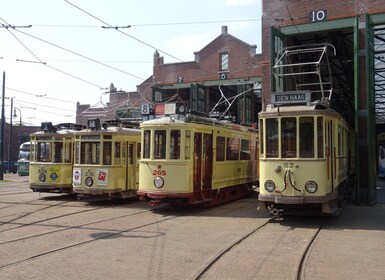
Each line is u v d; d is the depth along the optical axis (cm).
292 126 1197
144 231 1066
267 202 1243
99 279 659
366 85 1658
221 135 1655
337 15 1772
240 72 4112
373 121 1753
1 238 970
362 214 1390
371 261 772
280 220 1258
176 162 1408
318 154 1171
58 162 1836
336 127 1291
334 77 2578
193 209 1510
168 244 913
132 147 1770
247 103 3312
